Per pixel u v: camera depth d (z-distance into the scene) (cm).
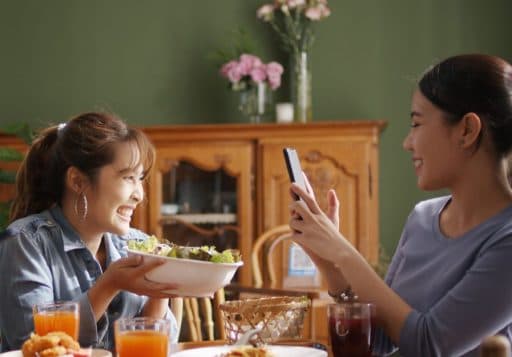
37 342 149
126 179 198
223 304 175
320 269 188
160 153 460
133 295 208
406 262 187
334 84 505
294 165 185
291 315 175
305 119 476
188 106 513
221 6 511
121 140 197
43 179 206
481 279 163
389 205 502
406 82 503
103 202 197
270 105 485
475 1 501
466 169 173
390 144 503
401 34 504
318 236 175
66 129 201
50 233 199
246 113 485
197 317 296
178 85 513
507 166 173
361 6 505
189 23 512
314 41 505
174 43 513
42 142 208
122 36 513
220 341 186
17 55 513
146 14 513
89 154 195
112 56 513
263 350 156
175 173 460
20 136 454
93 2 514
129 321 147
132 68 513
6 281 192
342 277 188
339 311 160
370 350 161
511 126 168
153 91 513
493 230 170
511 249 163
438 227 185
